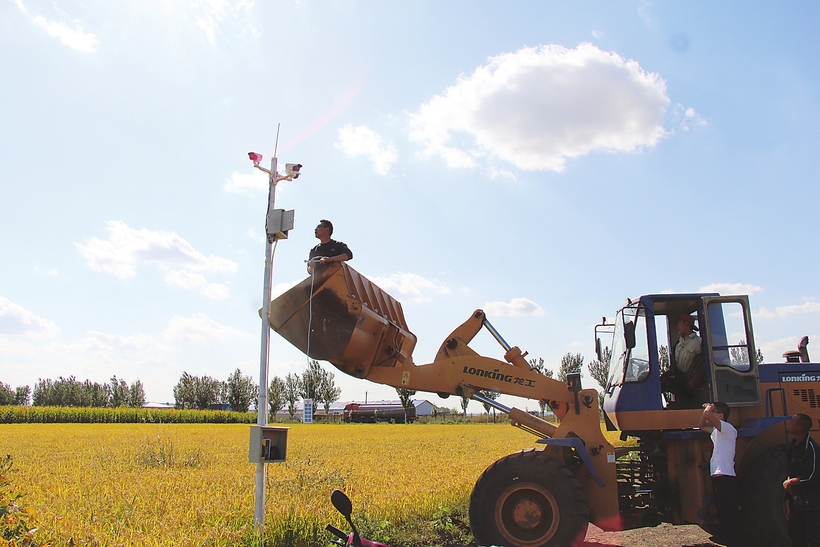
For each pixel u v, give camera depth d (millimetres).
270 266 8984
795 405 8867
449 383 9078
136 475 14445
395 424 70125
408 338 9805
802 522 6949
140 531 8133
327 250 9031
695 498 8508
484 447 26250
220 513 8953
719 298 9016
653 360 8969
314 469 15102
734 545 8406
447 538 9242
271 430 8414
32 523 6152
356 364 9109
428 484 12641
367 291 9211
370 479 13586
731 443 8016
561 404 8891
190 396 94250
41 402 110188
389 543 8758
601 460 8461
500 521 8117
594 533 10594
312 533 8336
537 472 8109
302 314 8742
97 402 110062
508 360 9297
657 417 8781
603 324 10109
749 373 8727
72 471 15320
